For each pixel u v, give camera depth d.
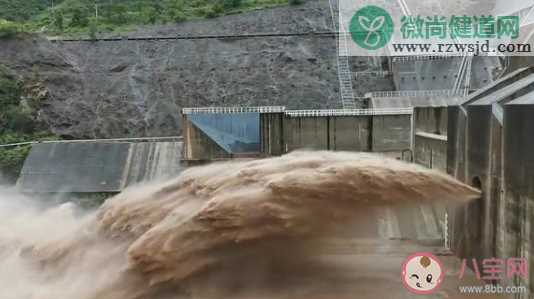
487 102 26.31
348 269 25.48
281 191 22.89
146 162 51.09
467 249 28.05
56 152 52.12
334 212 23.39
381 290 23.84
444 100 57.34
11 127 61.03
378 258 27.64
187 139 49.03
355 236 25.64
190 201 26.55
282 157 27.78
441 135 36.72
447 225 31.59
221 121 48.81
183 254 24.17
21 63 67.50
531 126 20.48
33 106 63.34
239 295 23.56
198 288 24.34
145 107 66.25
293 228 23.23
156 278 24.36
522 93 24.91
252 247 24.11
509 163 22.66
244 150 48.50
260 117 48.34
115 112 65.31
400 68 67.44
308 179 22.94
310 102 67.19
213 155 48.72
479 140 26.48
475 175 27.05
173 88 68.50
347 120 47.66
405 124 47.06
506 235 23.09
